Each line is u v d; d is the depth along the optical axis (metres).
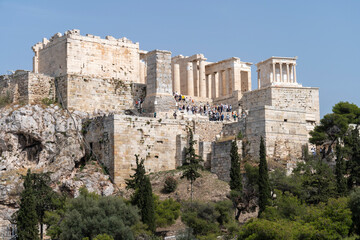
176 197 120.31
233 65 157.75
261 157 114.88
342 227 103.94
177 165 131.88
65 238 105.94
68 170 130.62
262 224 99.94
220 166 126.00
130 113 140.75
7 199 128.25
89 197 112.88
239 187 117.44
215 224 109.25
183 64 163.00
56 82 141.38
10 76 142.88
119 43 146.38
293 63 154.12
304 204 111.06
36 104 137.88
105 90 142.00
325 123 133.62
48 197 116.62
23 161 133.88
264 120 127.12
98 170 128.38
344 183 115.38
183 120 134.50
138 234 106.75
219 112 145.88
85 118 135.38
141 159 128.88
